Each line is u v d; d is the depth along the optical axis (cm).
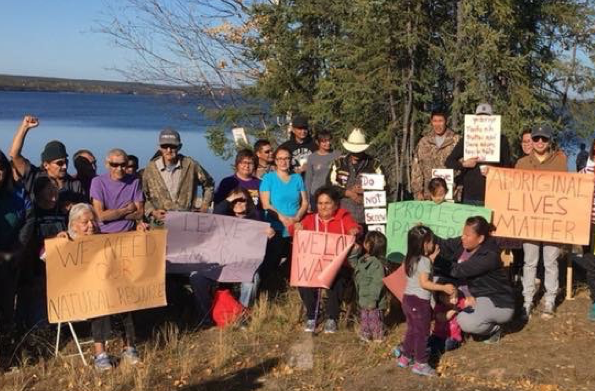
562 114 1283
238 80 1692
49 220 724
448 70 1128
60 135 5319
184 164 810
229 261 784
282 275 912
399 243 812
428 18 1162
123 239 668
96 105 16050
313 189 909
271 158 943
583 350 657
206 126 1748
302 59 1384
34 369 645
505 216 775
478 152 805
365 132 1216
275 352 680
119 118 9312
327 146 913
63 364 657
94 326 654
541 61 1216
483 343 689
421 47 1169
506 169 774
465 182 840
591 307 775
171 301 812
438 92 1226
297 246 724
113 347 705
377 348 682
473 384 594
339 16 1296
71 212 664
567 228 750
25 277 725
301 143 980
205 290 772
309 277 719
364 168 838
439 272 698
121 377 620
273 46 1420
